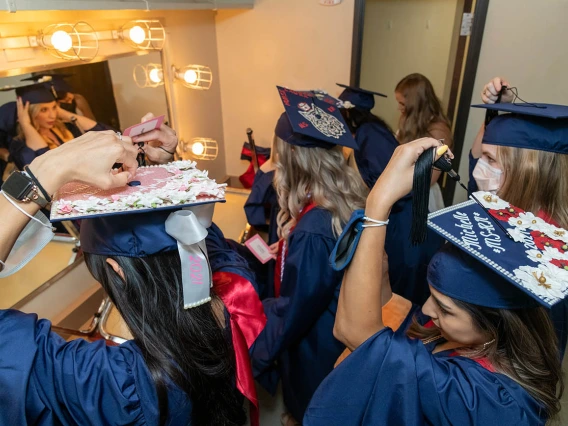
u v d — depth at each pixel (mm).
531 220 744
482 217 757
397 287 2004
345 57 2576
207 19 2561
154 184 708
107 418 644
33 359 607
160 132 1039
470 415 631
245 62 2758
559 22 2248
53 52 1342
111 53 1643
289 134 1347
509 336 673
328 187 1296
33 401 606
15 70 1230
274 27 2613
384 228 705
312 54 2625
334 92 2688
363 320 724
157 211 694
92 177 596
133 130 937
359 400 712
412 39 3375
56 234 1438
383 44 3459
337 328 777
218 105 2883
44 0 945
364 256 708
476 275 678
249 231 1949
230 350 853
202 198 675
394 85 3590
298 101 1449
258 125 2928
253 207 1959
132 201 631
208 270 735
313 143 1304
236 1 2260
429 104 2301
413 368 671
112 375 645
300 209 1383
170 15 2066
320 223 1254
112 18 1624
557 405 690
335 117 1447
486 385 644
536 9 2260
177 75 2166
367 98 2225
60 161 580
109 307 1277
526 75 2412
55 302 1460
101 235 702
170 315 709
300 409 1545
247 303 1019
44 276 1410
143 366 669
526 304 662
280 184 1428
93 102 1585
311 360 1421
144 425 663
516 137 1059
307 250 1227
